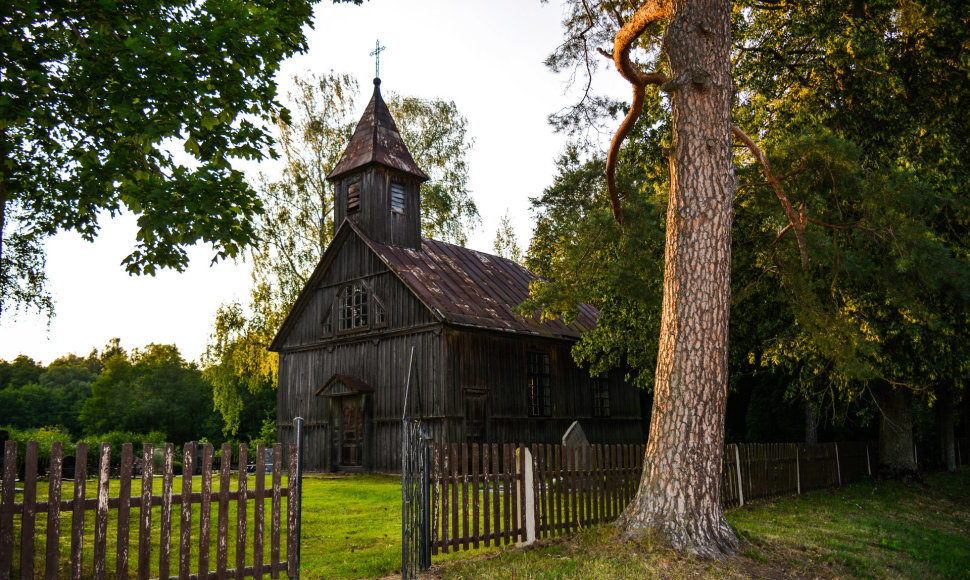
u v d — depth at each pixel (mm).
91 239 12477
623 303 19016
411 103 36812
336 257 25812
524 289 27672
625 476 11391
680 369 9375
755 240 16656
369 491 16812
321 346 25578
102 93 9484
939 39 16375
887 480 19969
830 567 9016
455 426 20938
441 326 21344
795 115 17047
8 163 10312
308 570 8156
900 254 13430
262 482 6605
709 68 9922
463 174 37406
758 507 13945
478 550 9086
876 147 16531
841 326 13898
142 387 74438
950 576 9586
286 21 11469
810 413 25422
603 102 14398
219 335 33000
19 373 95250
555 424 24953
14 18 9297
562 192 30938
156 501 5840
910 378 17625
